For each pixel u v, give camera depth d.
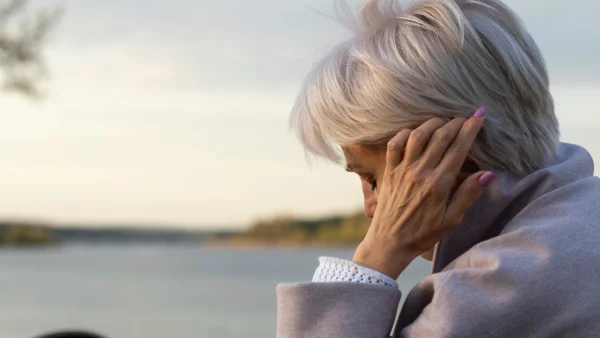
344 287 1.30
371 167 1.39
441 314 1.22
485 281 1.22
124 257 55.22
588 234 1.24
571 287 1.20
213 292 29.23
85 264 49.09
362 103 1.32
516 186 1.30
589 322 1.19
